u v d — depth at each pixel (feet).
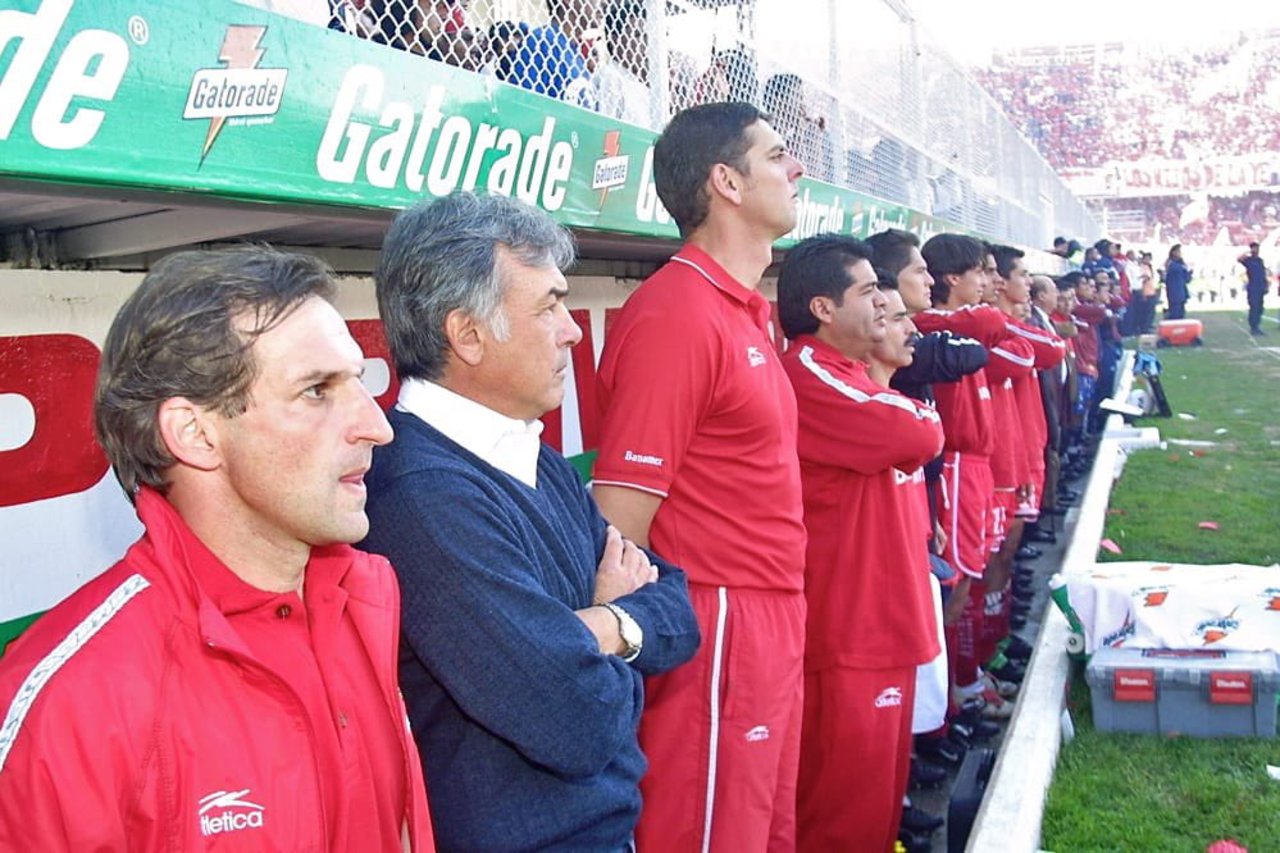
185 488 4.20
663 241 10.39
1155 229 158.81
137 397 4.05
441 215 5.76
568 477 6.52
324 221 6.72
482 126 7.09
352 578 4.62
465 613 5.28
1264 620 13.66
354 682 4.46
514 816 5.56
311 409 4.16
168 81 4.71
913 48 24.63
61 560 6.23
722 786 8.25
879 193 21.26
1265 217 153.89
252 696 4.08
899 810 10.93
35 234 6.34
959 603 14.82
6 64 4.03
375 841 4.39
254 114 5.18
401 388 6.02
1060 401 29.71
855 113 19.24
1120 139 167.22
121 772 3.71
